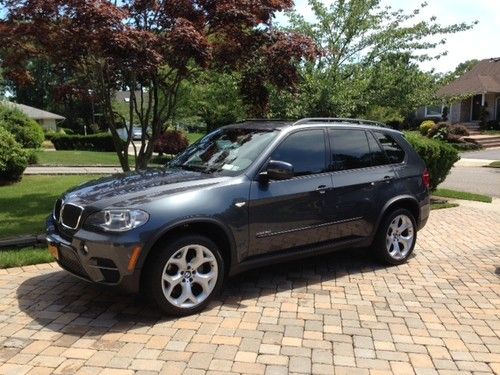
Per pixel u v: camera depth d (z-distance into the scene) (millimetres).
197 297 4867
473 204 11758
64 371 3734
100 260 4480
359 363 3961
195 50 7426
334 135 6016
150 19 8328
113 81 9336
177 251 4652
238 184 5082
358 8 12047
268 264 5410
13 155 12711
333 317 4836
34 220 8594
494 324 4746
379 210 6250
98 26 7043
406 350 4188
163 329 4477
